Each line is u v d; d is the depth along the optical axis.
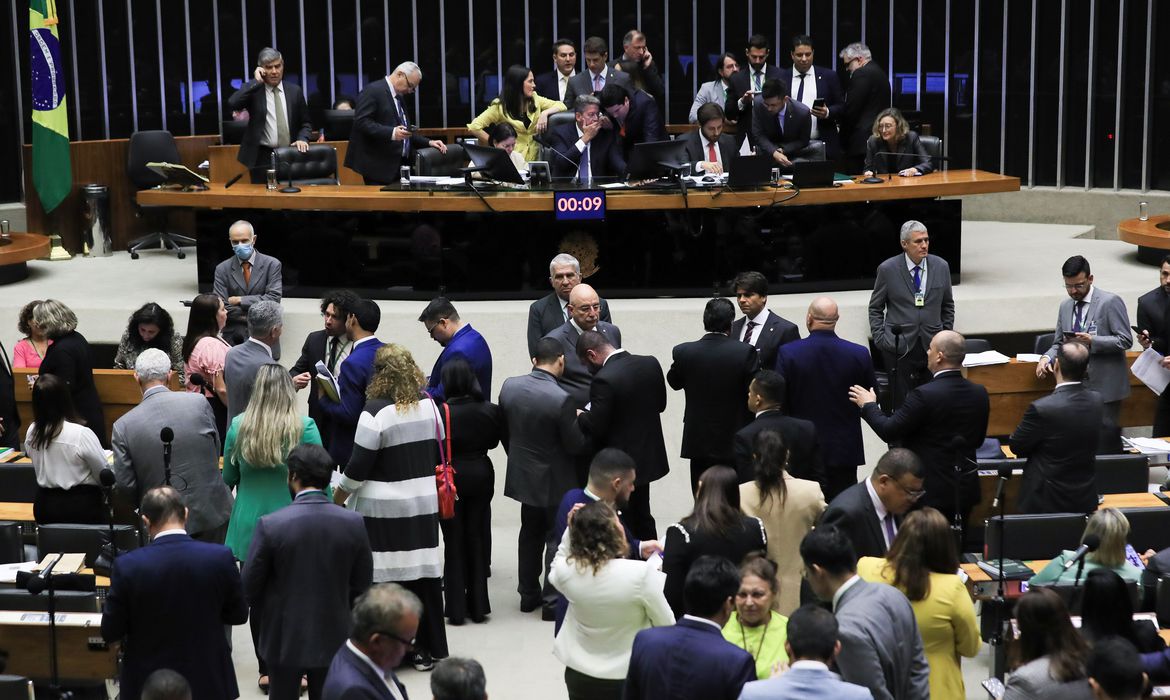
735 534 5.50
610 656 5.38
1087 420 7.28
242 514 6.75
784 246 10.60
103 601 6.36
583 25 15.90
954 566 5.19
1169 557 6.38
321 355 8.27
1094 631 5.43
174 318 10.44
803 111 11.61
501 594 8.21
